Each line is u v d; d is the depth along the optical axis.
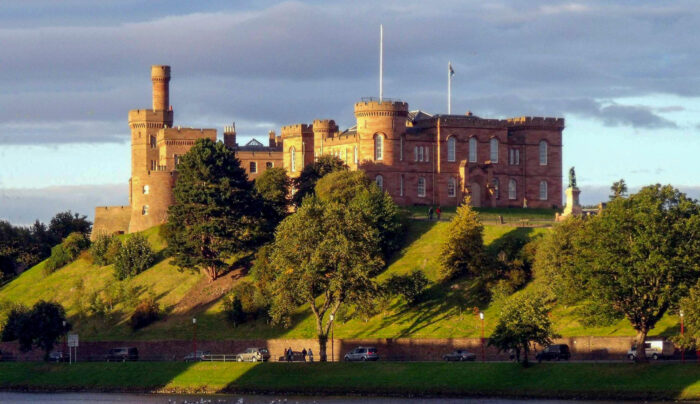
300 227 172.12
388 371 160.12
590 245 157.00
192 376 169.75
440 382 154.38
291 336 193.75
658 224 150.38
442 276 198.88
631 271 149.25
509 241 198.75
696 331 140.88
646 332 150.88
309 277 167.38
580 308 156.00
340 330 191.62
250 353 185.75
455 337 180.12
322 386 159.38
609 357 163.75
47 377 179.62
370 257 178.50
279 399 154.75
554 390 146.50
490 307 189.00
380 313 194.50
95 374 177.38
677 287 147.88
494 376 153.12
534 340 153.50
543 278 183.62
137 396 164.75
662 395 140.00
